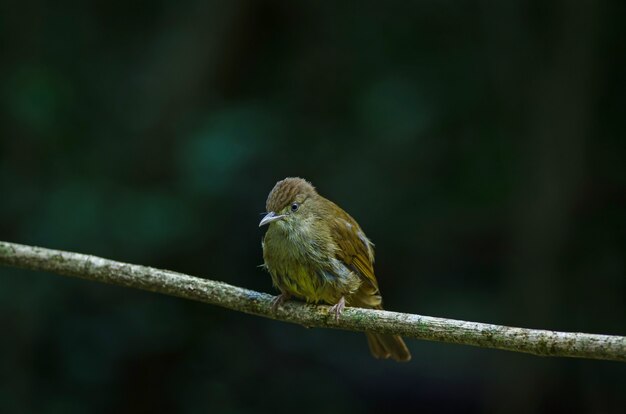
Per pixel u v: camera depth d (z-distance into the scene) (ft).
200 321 44.11
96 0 49.16
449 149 47.26
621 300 43.11
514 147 46.14
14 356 40.57
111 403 41.96
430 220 47.75
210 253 44.86
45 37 47.42
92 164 44.91
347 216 25.14
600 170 44.93
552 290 43.45
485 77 47.11
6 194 42.60
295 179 24.62
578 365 43.09
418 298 48.19
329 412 44.83
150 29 49.98
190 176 43.27
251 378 44.32
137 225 41.57
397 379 48.37
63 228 41.32
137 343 42.45
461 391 48.78
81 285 42.11
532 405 43.04
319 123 48.83
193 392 42.88
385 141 47.34
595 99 44.80
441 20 48.08
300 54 50.21
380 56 48.78
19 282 41.06
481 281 48.34
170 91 47.55
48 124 43.93
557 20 45.24
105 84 48.16
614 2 44.65
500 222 47.60
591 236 44.09
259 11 49.75
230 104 47.96
